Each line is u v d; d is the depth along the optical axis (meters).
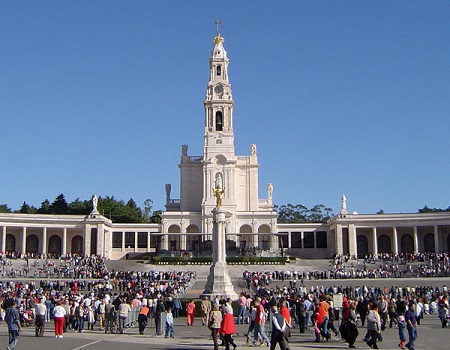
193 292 62.72
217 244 47.22
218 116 123.44
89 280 75.00
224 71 125.56
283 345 23.84
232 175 119.50
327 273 83.94
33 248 117.88
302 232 121.56
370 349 27.75
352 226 114.31
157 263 94.62
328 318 31.56
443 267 83.75
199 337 32.59
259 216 117.88
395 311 38.34
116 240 121.62
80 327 35.47
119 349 26.67
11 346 25.12
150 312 41.03
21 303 39.66
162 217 117.12
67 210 153.38
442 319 38.31
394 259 97.38
